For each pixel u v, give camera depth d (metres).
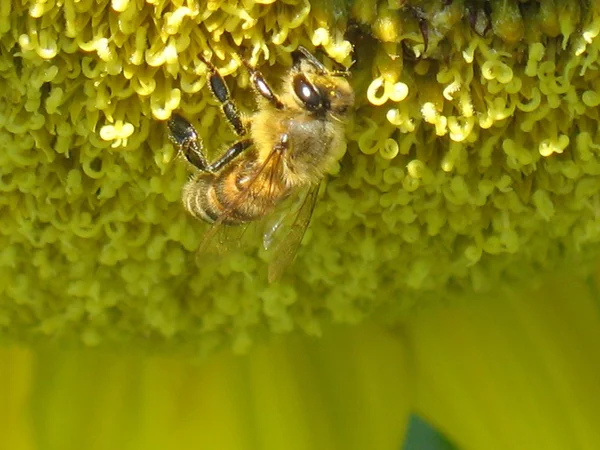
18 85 0.13
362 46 0.13
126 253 0.14
